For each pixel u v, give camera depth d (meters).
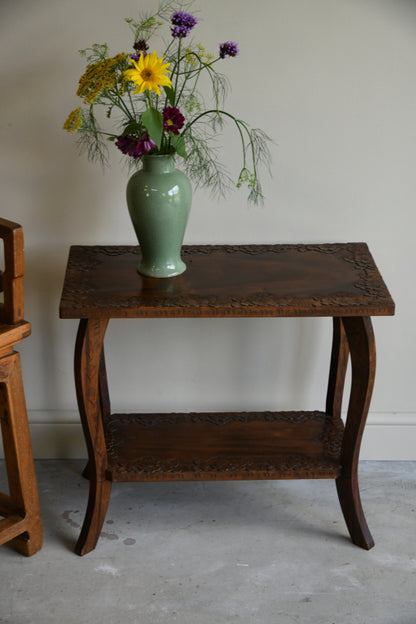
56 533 2.40
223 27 2.21
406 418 2.70
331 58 2.25
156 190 2.03
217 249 2.39
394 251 2.49
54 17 2.20
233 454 2.34
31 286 2.53
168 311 2.00
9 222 1.98
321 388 2.69
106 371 2.64
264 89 2.28
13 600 2.14
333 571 2.25
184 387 2.69
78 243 2.47
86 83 1.96
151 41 2.23
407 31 2.21
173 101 2.04
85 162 2.35
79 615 2.09
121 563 2.28
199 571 2.25
